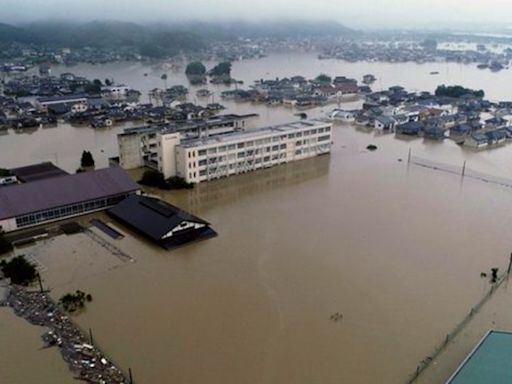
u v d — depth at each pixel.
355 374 30.95
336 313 37.69
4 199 53.75
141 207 55.66
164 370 31.34
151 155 77.50
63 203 55.59
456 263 45.69
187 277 43.31
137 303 39.19
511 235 52.09
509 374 27.38
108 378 30.53
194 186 68.69
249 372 31.16
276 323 36.41
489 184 69.88
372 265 45.34
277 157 78.88
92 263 46.06
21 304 39.06
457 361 32.09
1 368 31.56
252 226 54.53
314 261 46.19
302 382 30.28
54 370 31.34
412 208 60.09
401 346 33.72
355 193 65.75
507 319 36.66
